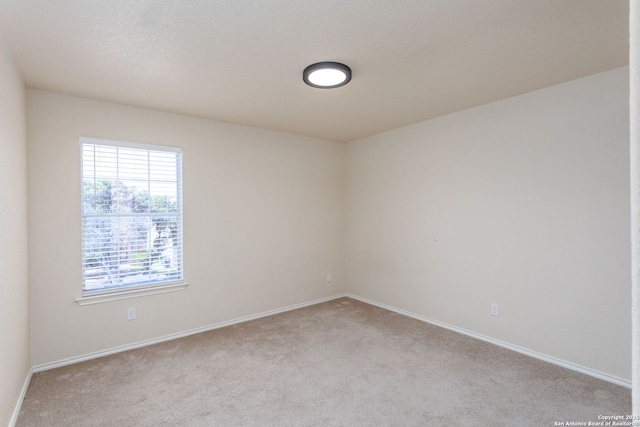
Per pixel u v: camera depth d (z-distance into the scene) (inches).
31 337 107.8
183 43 82.7
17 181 91.6
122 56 88.9
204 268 145.0
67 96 114.6
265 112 137.1
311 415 86.0
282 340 133.2
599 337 103.1
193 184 141.9
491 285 129.0
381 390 97.0
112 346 122.7
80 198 117.0
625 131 98.3
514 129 121.4
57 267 112.7
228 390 97.5
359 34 79.8
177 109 132.2
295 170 175.6
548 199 113.4
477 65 96.3
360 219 187.5
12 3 66.8
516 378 102.7
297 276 176.4
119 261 125.6
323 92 115.6
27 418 84.7
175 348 126.2
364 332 141.0
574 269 108.0
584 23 76.0
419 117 146.4
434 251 149.2
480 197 131.8
